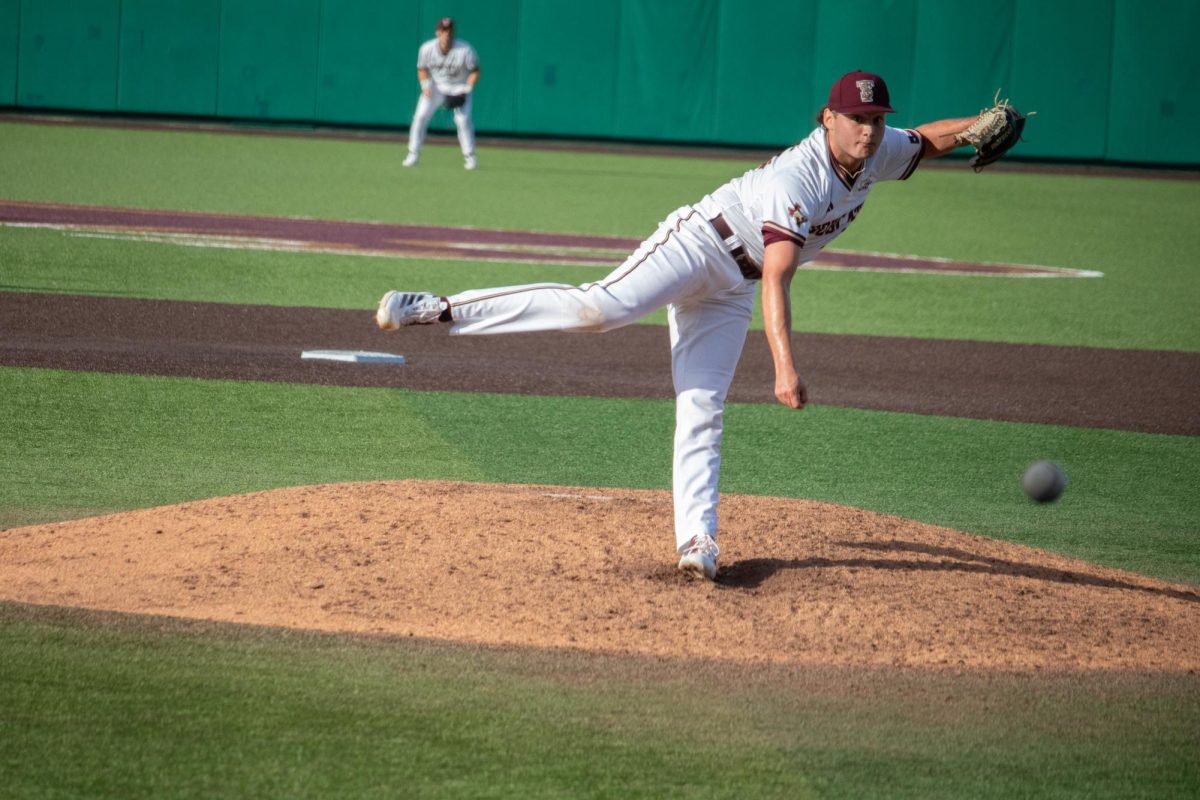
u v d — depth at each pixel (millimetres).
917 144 18656
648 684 15906
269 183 84000
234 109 117000
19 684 15023
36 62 114562
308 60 116750
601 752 14031
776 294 16812
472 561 19375
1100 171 117625
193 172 87062
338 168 94625
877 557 20406
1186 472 30609
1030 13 114438
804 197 17031
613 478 27641
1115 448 32469
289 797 12695
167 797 12602
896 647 17344
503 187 87938
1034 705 15906
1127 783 13961
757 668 16531
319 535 20266
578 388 36094
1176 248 74438
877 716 15352
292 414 31656
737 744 14414
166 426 30016
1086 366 42375
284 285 49531
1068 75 116188
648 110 117375
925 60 113938
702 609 18078
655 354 41594
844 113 16922
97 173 83000
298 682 15453
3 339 37344
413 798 12766
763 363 41344
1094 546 24719
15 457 26938
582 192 86875
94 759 13305
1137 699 16234
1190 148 117750
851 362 41531
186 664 15805
